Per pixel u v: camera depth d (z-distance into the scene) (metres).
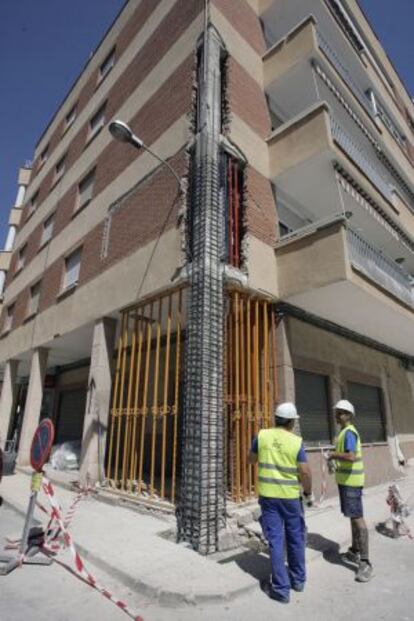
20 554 4.50
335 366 9.58
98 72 14.55
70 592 3.84
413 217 13.01
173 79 9.30
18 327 15.86
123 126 6.70
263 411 7.16
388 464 10.80
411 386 13.48
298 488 4.10
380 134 13.08
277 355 7.89
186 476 5.84
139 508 6.72
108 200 10.91
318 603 3.73
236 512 6.10
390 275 9.20
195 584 3.87
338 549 5.20
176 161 8.27
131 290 8.66
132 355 8.40
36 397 13.09
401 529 6.05
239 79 9.08
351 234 7.70
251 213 8.05
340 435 5.02
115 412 8.37
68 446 12.27
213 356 6.36
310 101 10.52
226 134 8.12
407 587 4.10
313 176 8.93
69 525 5.89
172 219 7.88
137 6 12.32
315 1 10.80
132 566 4.29
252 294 7.62
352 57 13.09
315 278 7.45
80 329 10.99
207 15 8.76
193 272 6.90
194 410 6.05
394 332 10.55
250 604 3.69
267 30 11.12
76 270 12.27
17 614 3.39
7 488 9.06
